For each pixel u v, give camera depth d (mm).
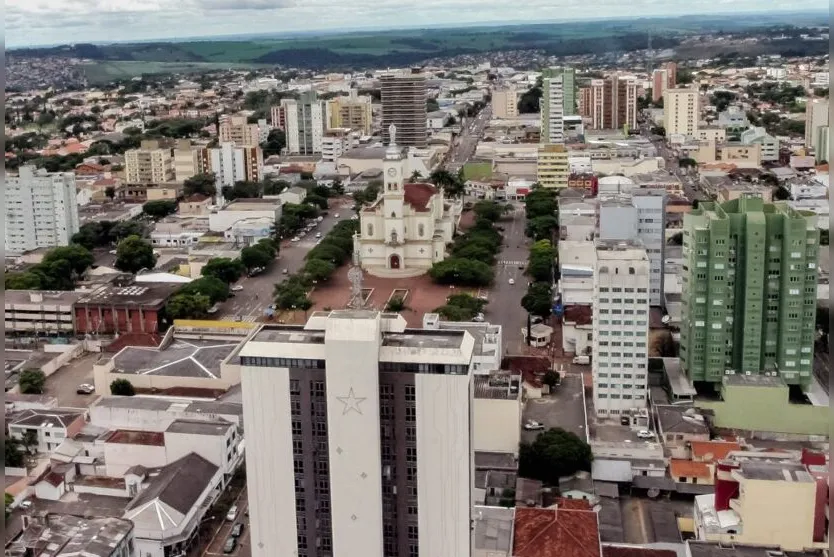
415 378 186125
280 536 197625
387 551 196000
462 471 189125
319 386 188125
